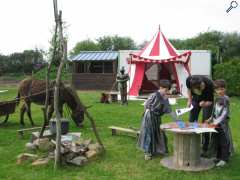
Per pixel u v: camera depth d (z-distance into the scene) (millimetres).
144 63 14812
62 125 6312
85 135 6977
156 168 4867
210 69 18891
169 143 6270
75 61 21172
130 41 39594
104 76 20812
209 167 4816
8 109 7969
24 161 5156
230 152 4961
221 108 4910
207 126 4832
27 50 28781
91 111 10523
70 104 7547
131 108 11336
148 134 5234
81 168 4883
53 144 5691
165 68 16938
